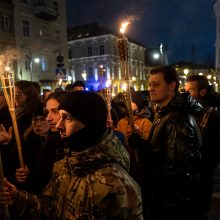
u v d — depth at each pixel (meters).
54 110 2.19
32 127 2.51
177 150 1.80
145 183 2.01
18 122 2.63
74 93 1.30
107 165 1.22
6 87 1.85
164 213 1.89
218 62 28.30
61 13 25.95
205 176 2.38
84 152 1.25
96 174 1.20
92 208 1.17
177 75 2.15
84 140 1.27
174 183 1.84
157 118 2.06
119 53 2.00
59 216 1.29
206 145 2.46
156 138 1.90
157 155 1.88
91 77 38.88
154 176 1.92
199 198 2.08
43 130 2.41
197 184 1.93
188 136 1.82
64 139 1.34
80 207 1.19
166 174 1.85
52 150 2.09
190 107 1.93
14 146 2.48
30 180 2.14
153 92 2.13
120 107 3.51
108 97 2.81
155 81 2.11
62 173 1.37
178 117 1.85
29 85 2.81
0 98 3.86
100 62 38.03
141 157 1.99
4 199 1.34
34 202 1.45
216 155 2.48
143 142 1.97
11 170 2.42
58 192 1.33
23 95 2.75
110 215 1.14
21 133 2.55
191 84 3.18
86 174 1.22
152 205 1.96
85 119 1.25
